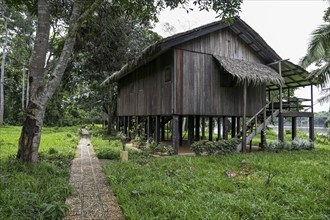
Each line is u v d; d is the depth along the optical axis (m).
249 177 4.98
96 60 10.88
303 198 3.80
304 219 3.11
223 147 8.59
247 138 9.66
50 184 4.25
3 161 5.84
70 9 7.70
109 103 17.88
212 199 3.73
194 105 9.37
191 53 9.42
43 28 6.20
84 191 4.34
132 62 9.69
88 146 10.84
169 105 9.27
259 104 11.35
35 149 5.84
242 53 10.82
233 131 11.71
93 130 20.86
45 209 3.07
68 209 3.38
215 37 10.05
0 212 3.00
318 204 3.61
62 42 8.89
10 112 29.70
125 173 5.25
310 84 11.86
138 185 4.41
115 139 13.73
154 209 3.34
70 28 6.26
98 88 17.89
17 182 4.15
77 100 19.38
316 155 8.66
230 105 10.33
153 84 10.74
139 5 7.24
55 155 7.66
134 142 11.42
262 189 4.23
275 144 10.23
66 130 21.97
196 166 6.16
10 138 12.58
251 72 9.23
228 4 6.17
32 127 5.80
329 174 5.35
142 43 11.04
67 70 14.66
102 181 4.99
